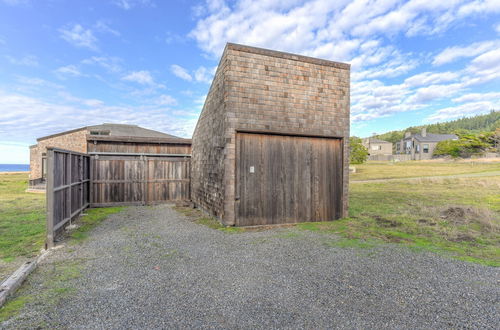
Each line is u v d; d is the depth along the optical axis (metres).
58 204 5.62
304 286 3.28
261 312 2.65
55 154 5.34
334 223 7.11
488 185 14.33
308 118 7.33
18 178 26.83
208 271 3.80
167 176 11.40
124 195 10.73
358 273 3.70
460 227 6.39
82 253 4.63
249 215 6.80
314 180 7.47
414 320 2.51
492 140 38.38
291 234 5.97
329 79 7.62
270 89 6.95
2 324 2.39
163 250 4.82
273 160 7.05
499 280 3.46
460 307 2.76
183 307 2.76
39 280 3.46
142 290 3.17
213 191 7.92
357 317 2.56
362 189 14.67
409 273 3.69
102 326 2.39
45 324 2.41
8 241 5.34
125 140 10.81
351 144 33.59
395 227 6.51
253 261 4.21
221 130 7.03
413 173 23.53
